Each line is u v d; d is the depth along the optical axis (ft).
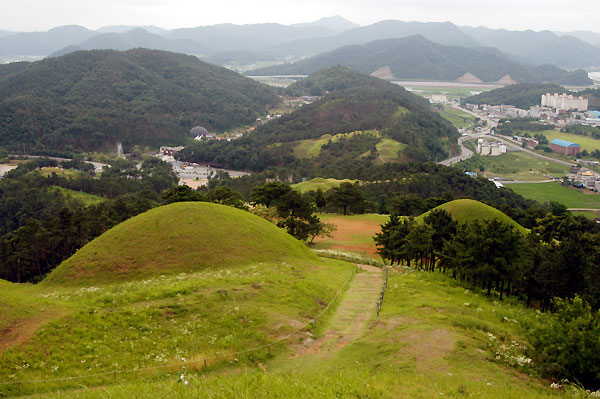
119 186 597.52
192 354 79.00
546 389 68.69
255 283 114.42
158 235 150.41
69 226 266.36
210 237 151.33
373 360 77.82
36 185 558.56
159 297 99.96
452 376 68.03
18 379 67.41
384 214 388.16
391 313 104.32
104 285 127.44
